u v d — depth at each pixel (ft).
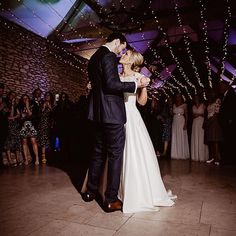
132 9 18.42
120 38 8.00
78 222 6.57
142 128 8.24
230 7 21.48
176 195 9.14
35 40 22.88
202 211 7.44
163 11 22.56
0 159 16.89
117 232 5.95
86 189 8.98
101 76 7.43
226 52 34.73
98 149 8.29
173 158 20.58
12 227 6.26
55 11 21.25
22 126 17.65
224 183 11.12
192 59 40.27
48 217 6.94
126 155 7.78
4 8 18.24
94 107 7.78
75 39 25.94
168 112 21.81
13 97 17.60
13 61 20.26
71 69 28.63
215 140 17.04
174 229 6.13
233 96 17.78
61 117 21.44
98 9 21.91
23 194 9.30
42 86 23.77
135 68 8.61
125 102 8.18
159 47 37.40
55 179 12.01
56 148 22.26
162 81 54.85
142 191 7.58
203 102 19.42
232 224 6.45
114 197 7.52
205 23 26.86
